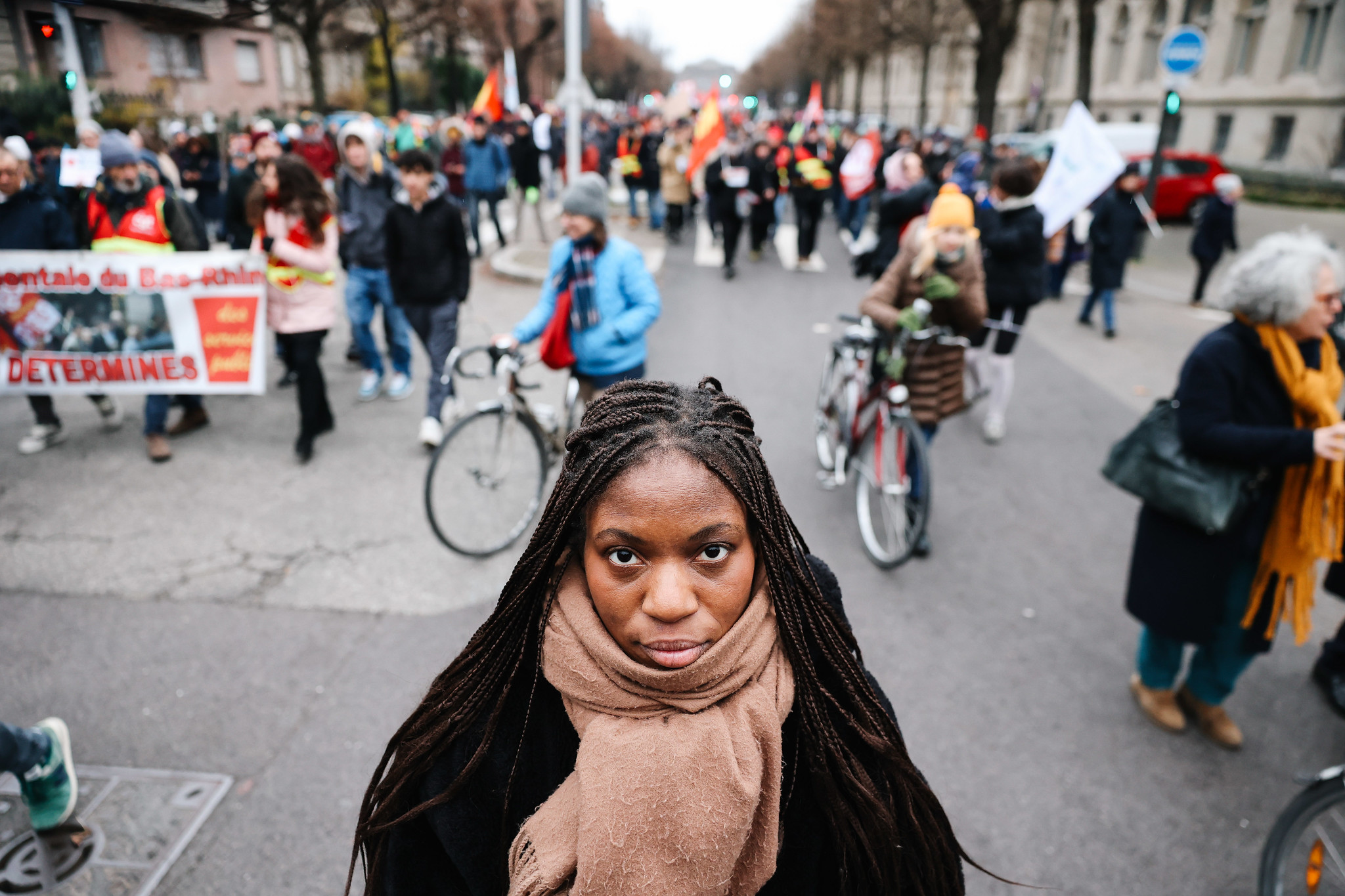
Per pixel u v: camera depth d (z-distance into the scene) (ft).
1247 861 8.53
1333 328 9.09
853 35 123.75
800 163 38.52
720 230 46.34
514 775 2.97
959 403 14.17
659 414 2.82
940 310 13.92
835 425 16.98
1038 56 131.34
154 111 17.19
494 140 36.76
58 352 16.63
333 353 24.93
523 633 3.00
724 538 2.64
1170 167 58.13
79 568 12.98
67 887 7.75
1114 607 13.02
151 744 9.46
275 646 11.25
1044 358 26.86
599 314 13.39
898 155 20.98
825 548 14.61
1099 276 29.19
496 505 14.43
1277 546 8.96
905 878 3.21
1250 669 11.66
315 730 9.75
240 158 26.86
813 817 3.04
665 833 2.52
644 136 47.37
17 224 16.52
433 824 3.06
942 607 12.87
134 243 16.71
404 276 17.02
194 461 16.98
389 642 11.42
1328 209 69.46
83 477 16.16
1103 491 17.26
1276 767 9.78
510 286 33.12
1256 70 89.61
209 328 16.93
